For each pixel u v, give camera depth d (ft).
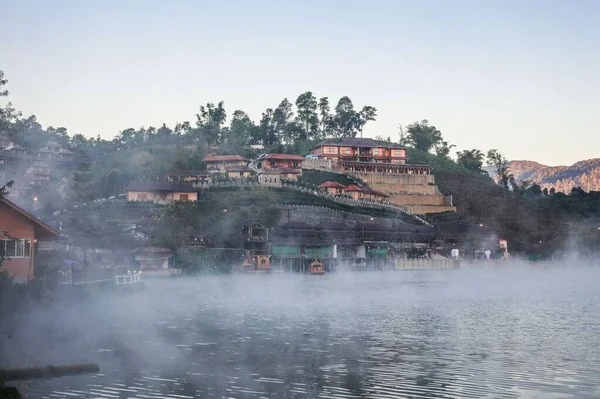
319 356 144.97
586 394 110.22
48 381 116.98
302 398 106.83
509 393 110.83
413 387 114.83
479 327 200.23
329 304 281.33
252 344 161.89
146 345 157.28
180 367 130.72
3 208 208.64
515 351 153.17
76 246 392.47
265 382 118.01
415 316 232.12
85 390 110.22
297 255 593.01
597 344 164.76
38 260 282.97
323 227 642.63
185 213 508.94
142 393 108.68
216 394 108.88
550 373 127.03
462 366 134.10
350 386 115.65
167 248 481.46
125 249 445.78
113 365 131.75
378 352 151.12
